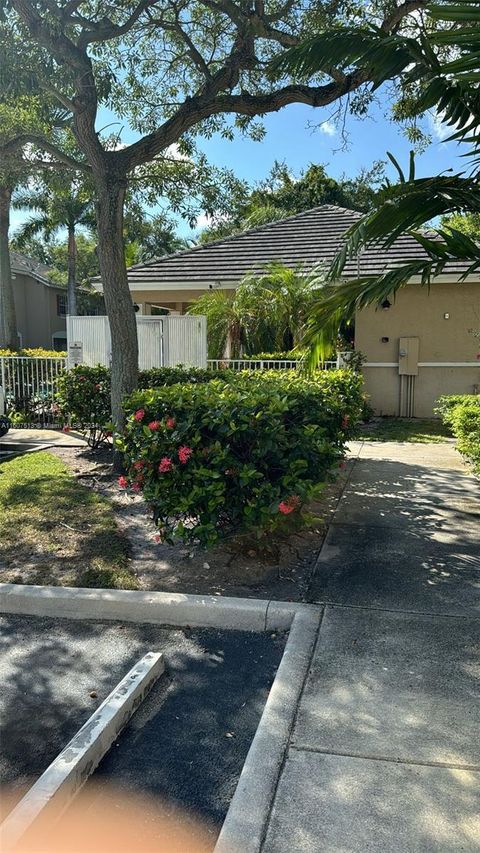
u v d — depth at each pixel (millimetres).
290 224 18109
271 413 4602
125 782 2705
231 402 4762
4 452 10359
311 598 4383
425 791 2533
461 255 5062
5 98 7746
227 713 3213
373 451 10391
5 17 7246
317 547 5492
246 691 3416
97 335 14047
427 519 6355
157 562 5148
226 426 4586
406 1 7609
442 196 4887
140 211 11406
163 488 4695
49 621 4312
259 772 2664
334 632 3869
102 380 10070
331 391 6867
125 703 3129
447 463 9289
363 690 3246
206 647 3912
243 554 5230
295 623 3980
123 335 8227
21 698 3363
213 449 4594
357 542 5621
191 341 13789
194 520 5324
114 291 8156
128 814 2512
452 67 4281
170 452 4680
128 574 4840
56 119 9234
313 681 3340
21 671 3641
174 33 9195
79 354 13766
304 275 14648
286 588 4574
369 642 3740
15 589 4496
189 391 5254
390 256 14570
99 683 3506
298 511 4953
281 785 2588
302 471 4652
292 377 7738
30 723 3146
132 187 10688
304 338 6043
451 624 3969
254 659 3758
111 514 6453
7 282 24828
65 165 10133
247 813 2439
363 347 14945
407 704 3121
